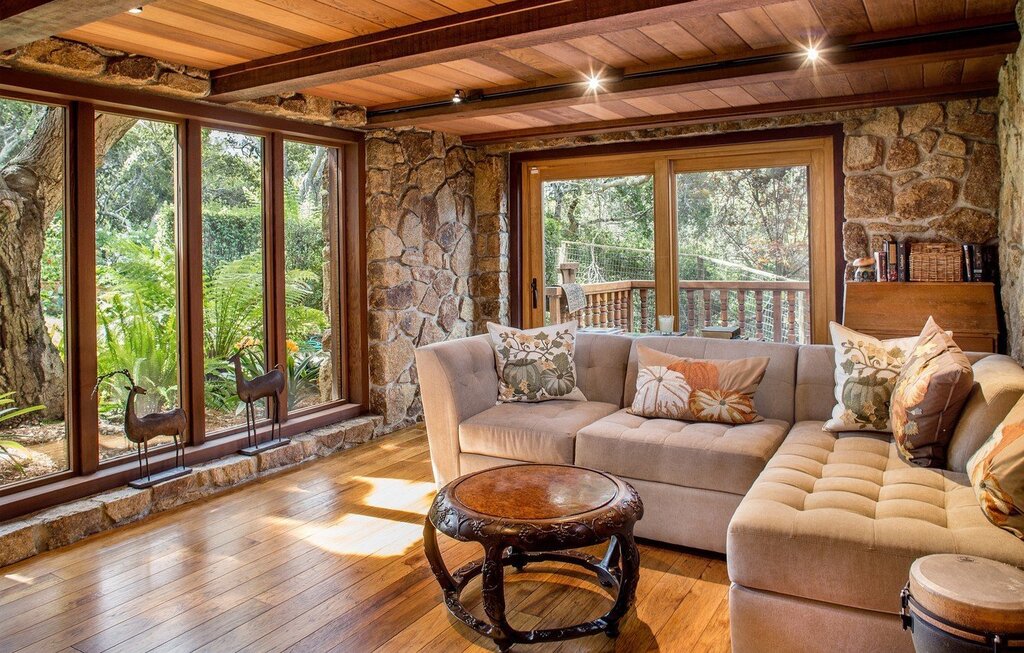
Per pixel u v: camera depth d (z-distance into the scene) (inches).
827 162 195.5
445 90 174.4
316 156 197.0
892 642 81.0
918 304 168.9
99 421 146.3
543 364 160.6
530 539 88.7
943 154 175.0
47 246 137.4
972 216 172.1
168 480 147.3
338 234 205.2
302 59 137.6
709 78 145.6
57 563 121.6
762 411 144.3
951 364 103.1
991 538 79.4
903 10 119.3
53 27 101.7
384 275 205.3
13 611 105.0
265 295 184.1
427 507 148.3
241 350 177.6
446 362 152.1
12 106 131.8
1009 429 85.2
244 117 169.5
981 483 83.3
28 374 135.1
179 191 161.5
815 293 199.6
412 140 214.1
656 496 126.1
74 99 137.6
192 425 163.8
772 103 183.0
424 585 113.4
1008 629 62.7
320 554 125.2
